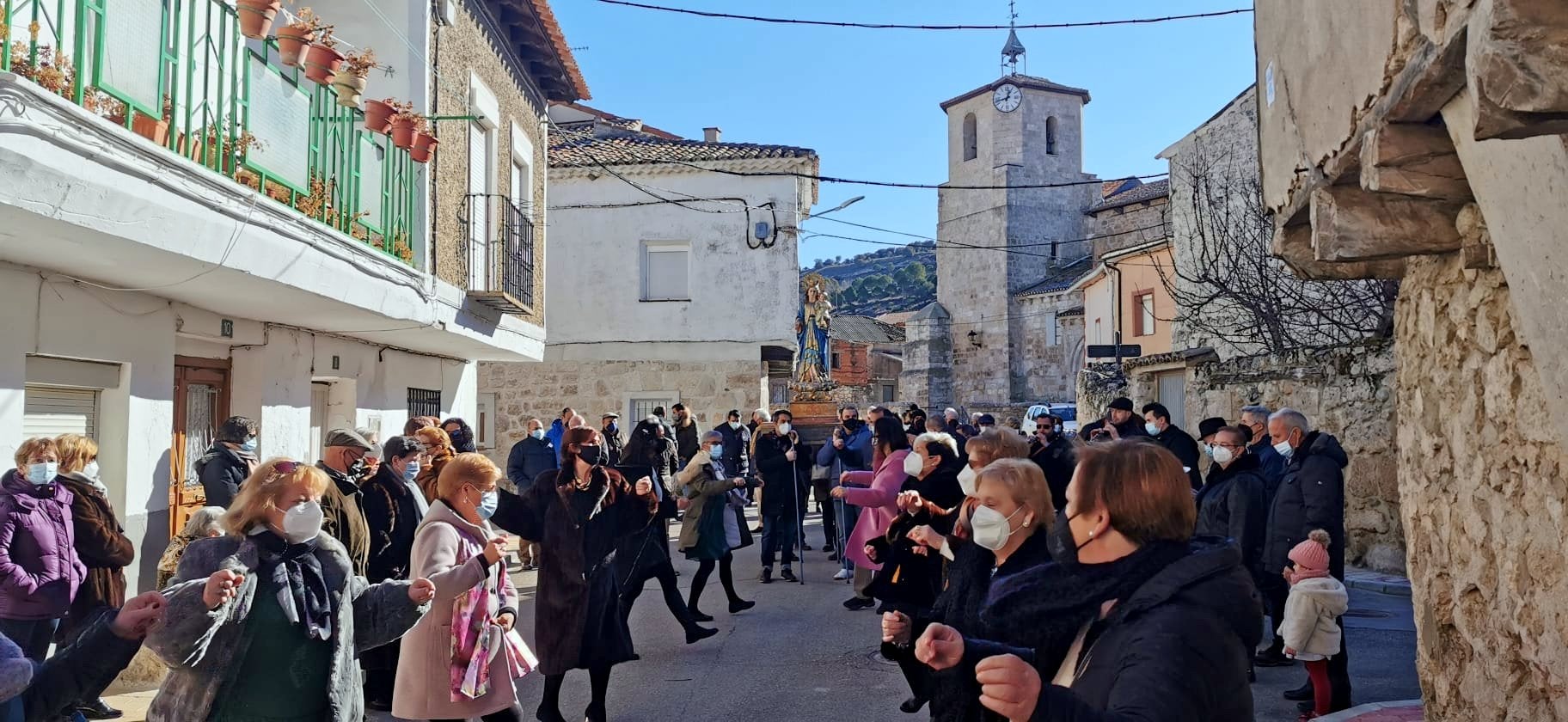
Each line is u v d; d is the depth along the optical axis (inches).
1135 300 1160.2
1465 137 120.3
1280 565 260.8
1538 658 140.6
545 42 564.1
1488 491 155.7
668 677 282.7
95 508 216.8
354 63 336.2
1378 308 597.9
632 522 235.9
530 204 595.8
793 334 803.4
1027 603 92.6
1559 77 88.4
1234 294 682.2
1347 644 308.5
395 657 239.3
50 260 250.1
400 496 240.4
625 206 818.2
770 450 449.4
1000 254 2175.2
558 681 229.0
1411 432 191.8
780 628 345.1
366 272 345.7
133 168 226.1
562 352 815.7
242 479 252.8
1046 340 2105.1
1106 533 91.9
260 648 129.8
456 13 461.4
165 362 313.3
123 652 108.7
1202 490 268.4
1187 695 79.3
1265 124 205.5
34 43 208.8
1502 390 149.9
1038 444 343.6
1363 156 139.3
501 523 225.6
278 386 380.8
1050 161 2225.6
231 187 262.4
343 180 343.9
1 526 199.2
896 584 225.5
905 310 3681.1
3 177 192.7
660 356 810.2
